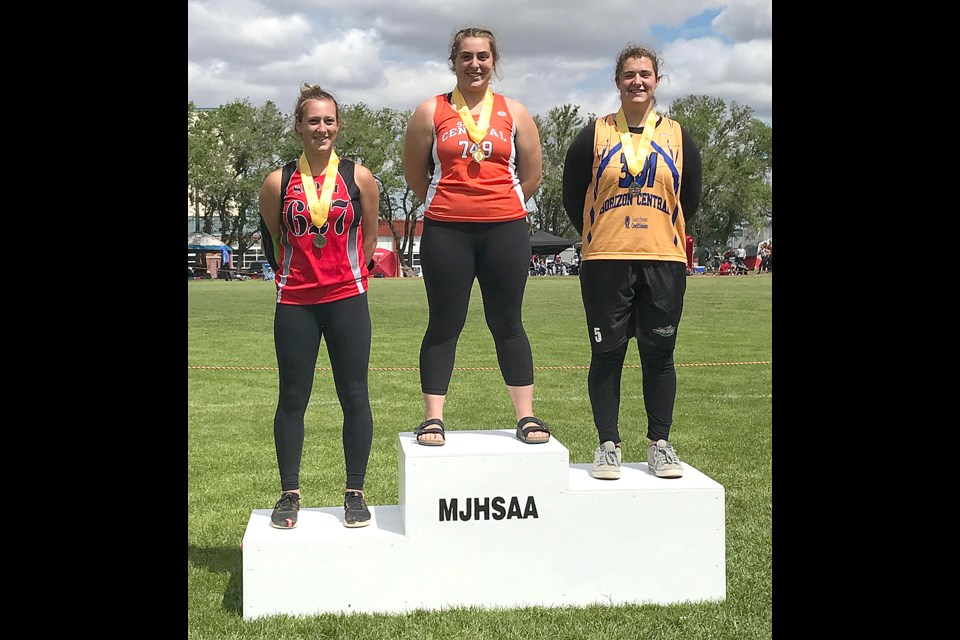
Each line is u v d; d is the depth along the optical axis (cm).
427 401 425
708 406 812
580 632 357
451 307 420
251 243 6406
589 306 424
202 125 6175
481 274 420
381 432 707
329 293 399
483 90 414
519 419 425
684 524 397
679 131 421
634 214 411
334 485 558
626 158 408
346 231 398
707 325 1667
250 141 6156
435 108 414
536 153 429
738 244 7025
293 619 369
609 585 395
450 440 413
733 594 395
